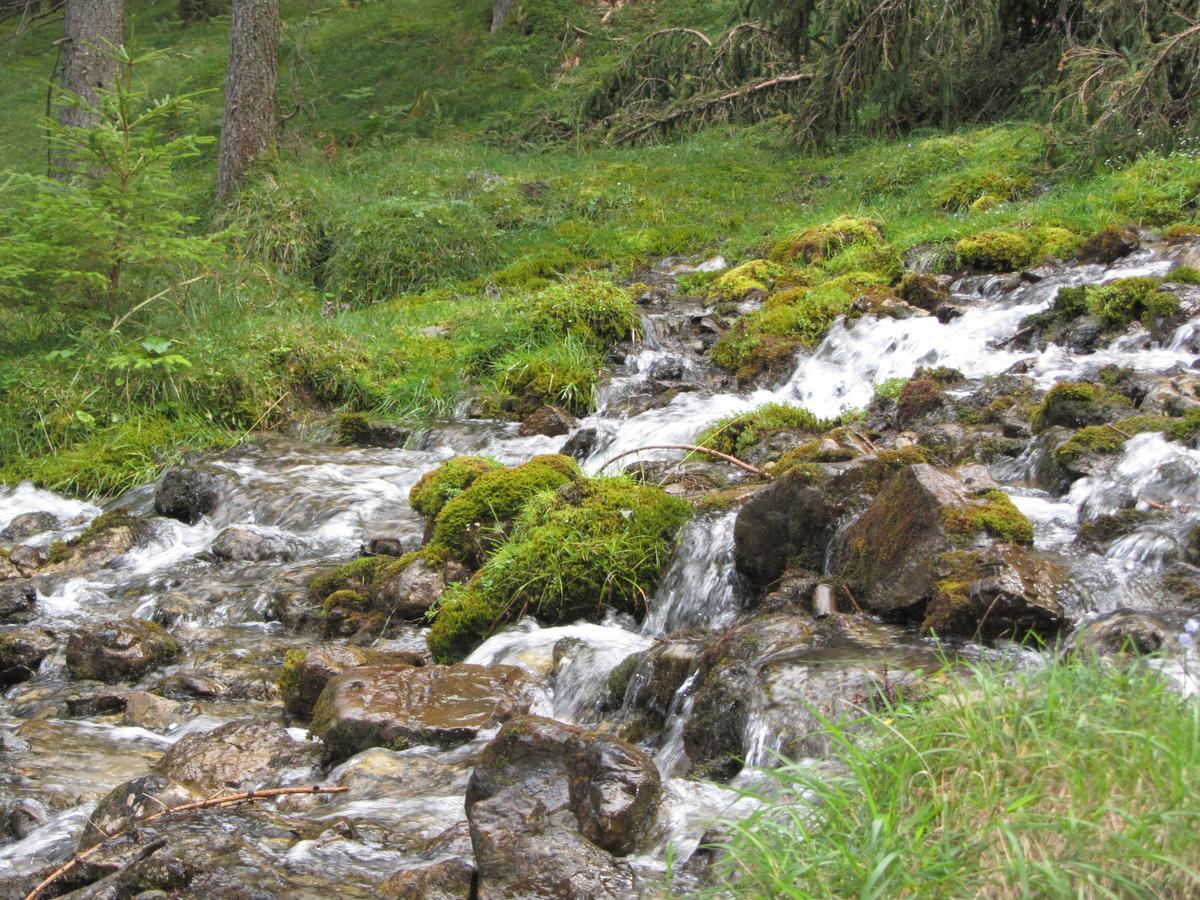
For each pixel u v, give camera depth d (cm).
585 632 555
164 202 1068
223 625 654
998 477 613
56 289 1056
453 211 1478
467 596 583
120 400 1004
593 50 2433
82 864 350
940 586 429
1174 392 634
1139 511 481
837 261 1161
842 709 367
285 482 860
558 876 312
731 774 385
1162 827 249
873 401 797
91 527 810
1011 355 828
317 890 326
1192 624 366
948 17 1438
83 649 584
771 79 1816
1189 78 1202
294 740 469
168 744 491
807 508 509
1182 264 882
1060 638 408
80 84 1606
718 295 1184
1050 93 1365
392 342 1117
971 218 1159
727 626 496
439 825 371
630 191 1579
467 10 2709
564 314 1086
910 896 251
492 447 922
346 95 2394
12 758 467
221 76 2672
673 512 602
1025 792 269
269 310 1240
